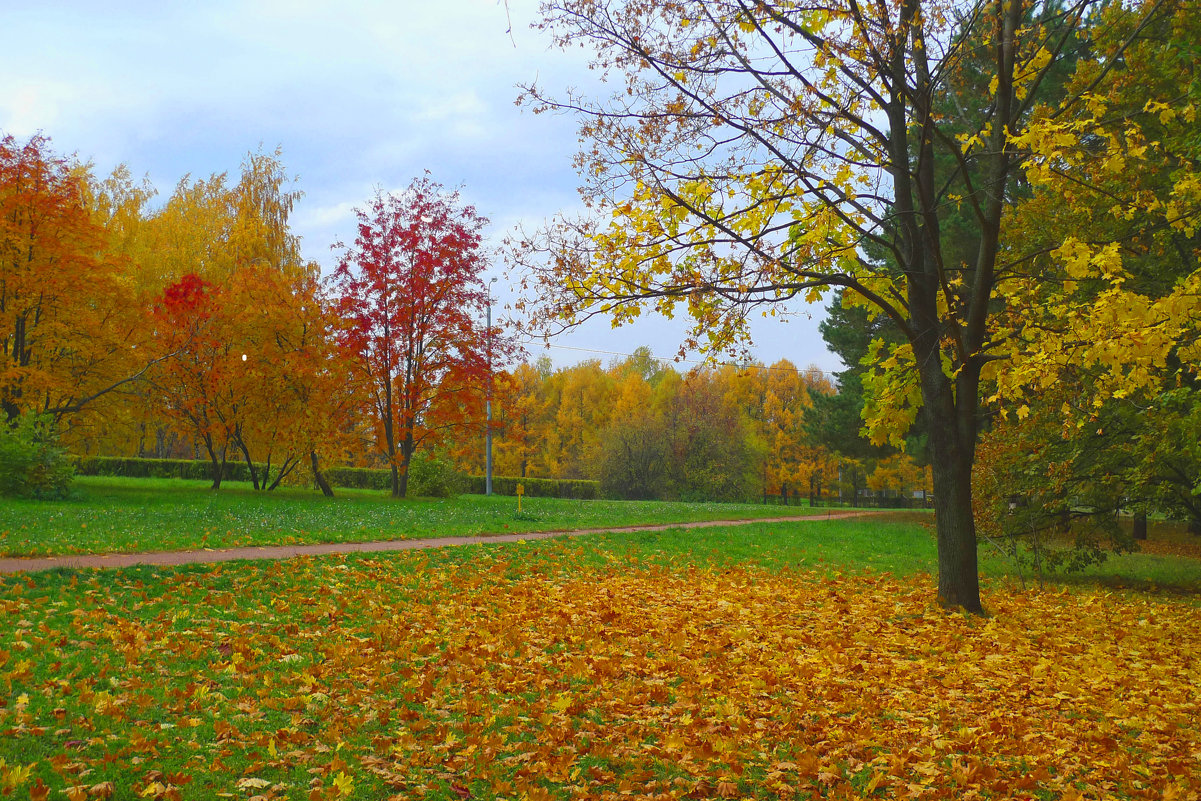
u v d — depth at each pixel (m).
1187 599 13.95
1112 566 18.94
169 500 22.91
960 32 11.16
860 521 27.50
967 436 11.50
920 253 11.73
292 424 27.88
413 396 29.03
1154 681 7.81
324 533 15.73
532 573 13.09
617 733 5.78
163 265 33.75
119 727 5.30
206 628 8.10
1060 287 13.84
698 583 13.10
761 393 68.88
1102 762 5.45
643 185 9.63
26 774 4.31
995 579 16.33
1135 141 9.13
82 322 23.89
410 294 28.12
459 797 4.72
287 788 4.63
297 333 28.91
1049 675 7.83
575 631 8.95
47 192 23.11
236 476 42.16
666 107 9.85
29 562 10.53
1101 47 14.78
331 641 8.11
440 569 12.69
